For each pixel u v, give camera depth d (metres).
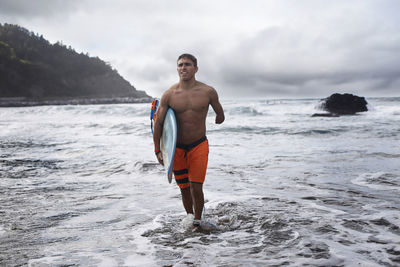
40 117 26.16
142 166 6.07
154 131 3.26
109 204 3.89
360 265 2.14
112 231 2.97
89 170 6.01
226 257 2.35
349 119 20.14
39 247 2.57
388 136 10.88
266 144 9.40
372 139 10.21
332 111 27.36
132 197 4.21
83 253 2.46
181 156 3.16
